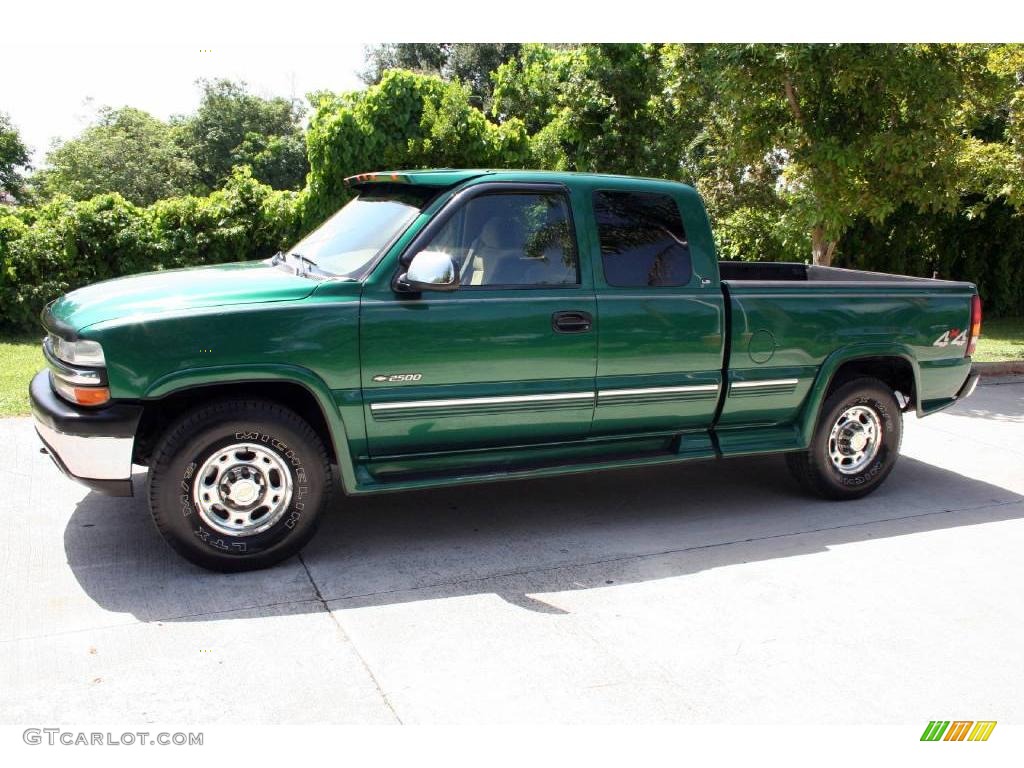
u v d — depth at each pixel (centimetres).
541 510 531
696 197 502
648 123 1193
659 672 343
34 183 5878
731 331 501
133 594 391
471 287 440
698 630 379
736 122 948
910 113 878
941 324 569
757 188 1223
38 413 402
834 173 888
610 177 483
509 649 356
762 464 654
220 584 405
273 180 5622
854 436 559
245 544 410
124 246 1053
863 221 1417
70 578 405
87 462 389
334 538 471
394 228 441
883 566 458
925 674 348
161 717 300
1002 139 1330
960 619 398
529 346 448
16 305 1027
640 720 309
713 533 502
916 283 567
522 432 466
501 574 431
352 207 502
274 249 1121
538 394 457
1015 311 1597
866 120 896
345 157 1005
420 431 439
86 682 319
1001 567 460
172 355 385
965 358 587
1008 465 667
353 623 373
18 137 5747
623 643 365
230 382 396
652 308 477
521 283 452
